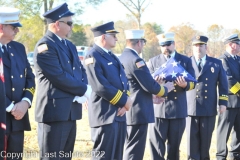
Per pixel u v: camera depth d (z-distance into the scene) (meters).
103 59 4.47
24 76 3.97
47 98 3.96
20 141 3.91
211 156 6.60
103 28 4.54
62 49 4.06
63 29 4.11
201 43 5.79
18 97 3.85
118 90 4.37
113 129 4.42
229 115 6.30
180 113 5.40
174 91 5.39
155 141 5.53
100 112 4.43
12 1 19.23
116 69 4.56
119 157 4.64
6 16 3.73
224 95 5.89
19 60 3.94
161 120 5.48
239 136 6.48
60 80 3.89
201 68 5.82
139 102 4.99
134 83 5.00
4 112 3.39
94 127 4.48
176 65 5.32
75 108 4.13
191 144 5.88
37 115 4.04
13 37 3.82
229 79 6.29
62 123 4.00
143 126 5.03
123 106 4.41
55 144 4.00
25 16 19.72
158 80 5.30
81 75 4.28
